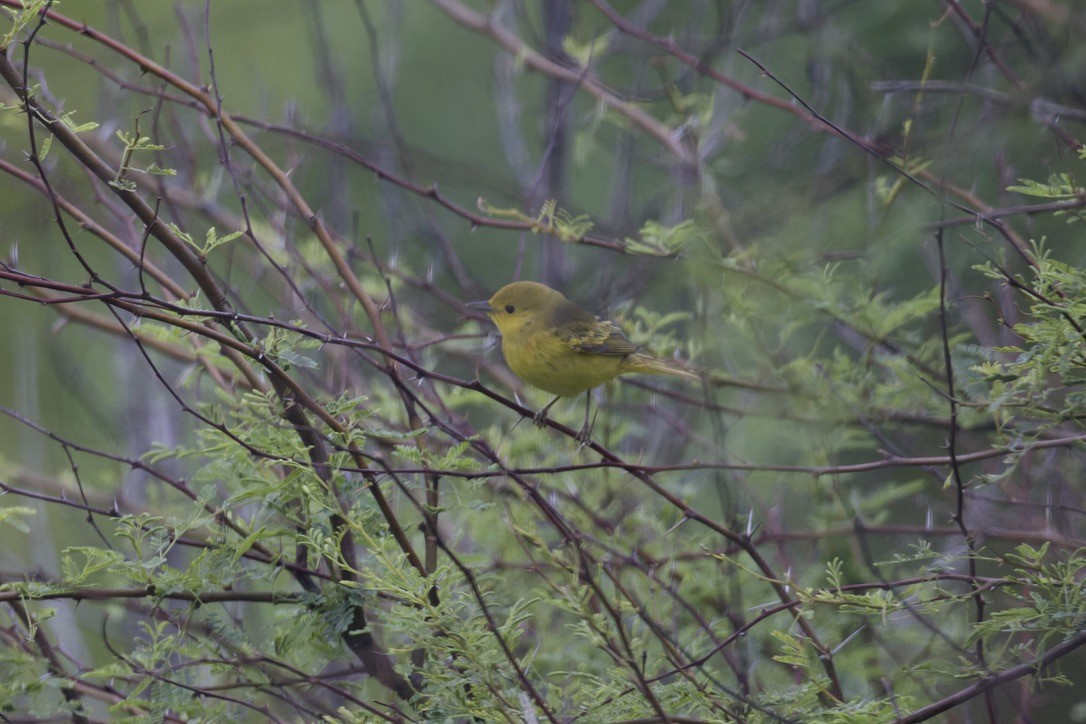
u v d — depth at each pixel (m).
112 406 14.83
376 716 8.14
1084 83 9.48
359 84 20.34
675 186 13.10
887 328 10.69
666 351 12.15
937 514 12.65
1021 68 10.94
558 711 8.20
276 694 8.34
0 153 12.03
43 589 7.91
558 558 8.13
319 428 8.77
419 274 15.41
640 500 11.59
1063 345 7.20
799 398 10.65
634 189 16.94
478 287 14.74
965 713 10.22
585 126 14.08
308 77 20.14
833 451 10.81
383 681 8.89
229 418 10.55
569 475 11.15
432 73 21.62
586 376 11.46
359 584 7.84
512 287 11.91
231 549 8.48
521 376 11.96
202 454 8.70
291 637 8.36
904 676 9.61
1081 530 10.55
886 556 12.30
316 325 11.53
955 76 12.88
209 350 9.66
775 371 10.92
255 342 8.20
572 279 14.98
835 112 14.28
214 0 19.06
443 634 7.74
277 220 11.96
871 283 10.77
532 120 19.34
